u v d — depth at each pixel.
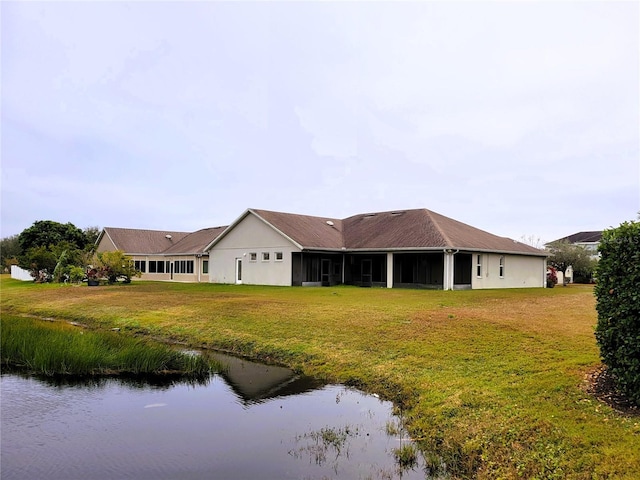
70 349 11.84
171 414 8.17
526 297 20.50
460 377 8.58
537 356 9.05
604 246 6.61
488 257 29.08
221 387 9.89
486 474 5.40
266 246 30.53
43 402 8.95
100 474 5.83
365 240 30.36
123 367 11.33
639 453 4.95
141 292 26.00
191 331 15.45
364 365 10.37
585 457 5.10
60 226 51.41
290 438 6.95
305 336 13.05
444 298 19.80
